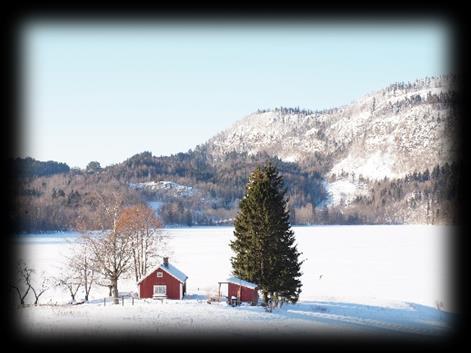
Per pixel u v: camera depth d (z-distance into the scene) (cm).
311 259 10606
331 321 4522
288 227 5556
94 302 5622
